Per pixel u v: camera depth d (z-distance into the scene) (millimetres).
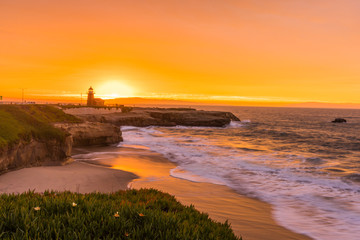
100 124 43844
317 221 13008
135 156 32906
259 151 39562
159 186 18875
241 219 12367
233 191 18391
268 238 10320
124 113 105938
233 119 123938
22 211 5094
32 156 24906
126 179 20797
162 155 34344
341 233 11578
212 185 19812
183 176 22641
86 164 27328
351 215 14000
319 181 21609
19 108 33688
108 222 4859
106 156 32438
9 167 21734
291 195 17703
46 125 28797
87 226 4738
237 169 26062
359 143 53062
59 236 4371
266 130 86688
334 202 16266
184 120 102125
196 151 38344
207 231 5582
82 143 40094
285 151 40438
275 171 25312
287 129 93562
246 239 9914
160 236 4711
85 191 17234
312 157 34469
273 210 14578
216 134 71375
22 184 18062
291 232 11391
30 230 4445
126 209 5754
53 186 17984
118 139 46156
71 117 41719
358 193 18281
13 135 23250
